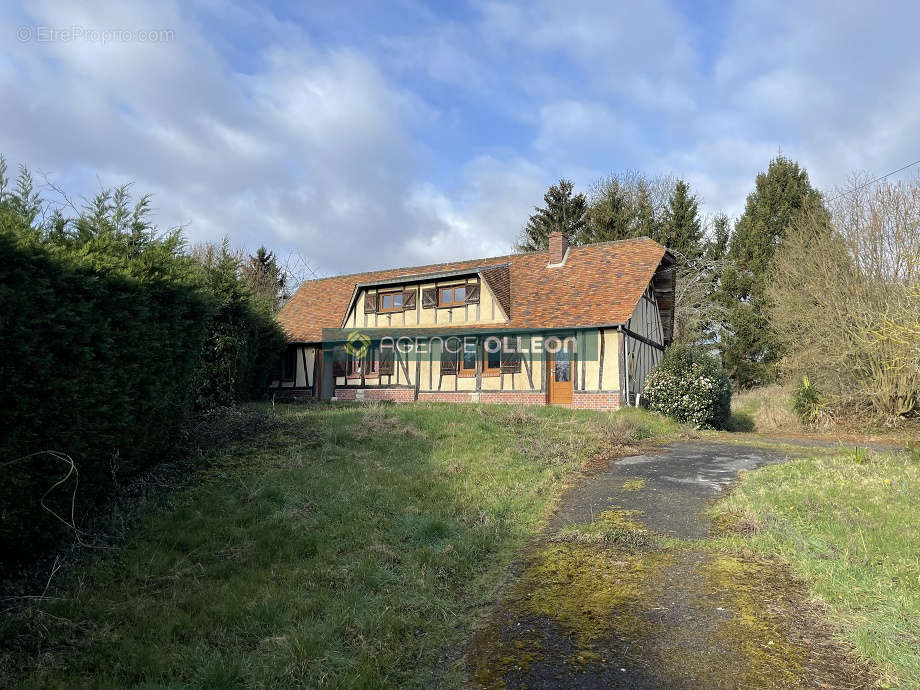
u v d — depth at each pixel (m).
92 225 6.75
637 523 6.70
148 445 7.05
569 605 4.79
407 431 10.89
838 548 5.38
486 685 3.78
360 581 5.11
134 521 5.95
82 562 5.05
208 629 4.24
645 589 4.97
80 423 5.20
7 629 3.97
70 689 3.46
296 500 6.83
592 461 10.26
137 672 3.72
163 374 6.97
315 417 11.90
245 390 16.31
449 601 4.97
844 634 4.03
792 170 30.28
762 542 5.75
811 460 9.29
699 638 4.14
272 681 3.68
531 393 17.81
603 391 16.81
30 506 4.69
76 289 5.20
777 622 4.28
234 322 14.52
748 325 29.44
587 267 20.30
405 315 20.27
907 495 6.67
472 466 8.95
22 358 4.49
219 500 6.71
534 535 6.53
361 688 3.68
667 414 16.39
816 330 18.52
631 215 35.38
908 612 4.17
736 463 9.88
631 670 3.81
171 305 7.13
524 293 19.84
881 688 3.46
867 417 17.27
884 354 16.34
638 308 18.64
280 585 4.94
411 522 6.48
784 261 21.58
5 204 5.44
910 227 16.11
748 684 3.58
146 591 4.74
